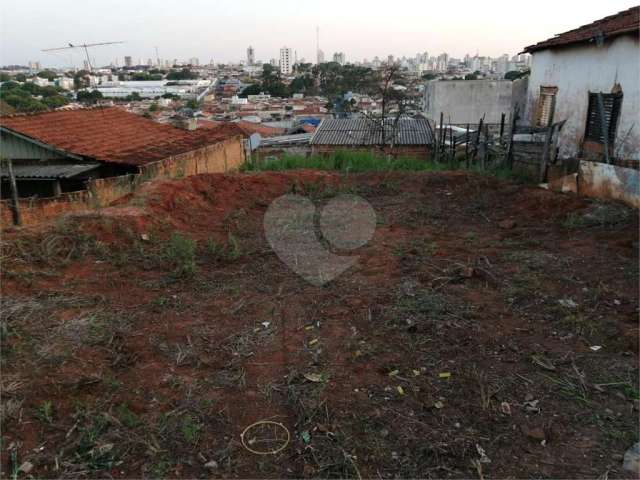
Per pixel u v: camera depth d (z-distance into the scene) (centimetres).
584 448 291
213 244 636
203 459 281
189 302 483
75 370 355
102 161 1151
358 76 5381
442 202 923
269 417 318
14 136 1173
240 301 488
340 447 291
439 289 511
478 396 339
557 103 1350
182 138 1550
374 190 1030
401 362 379
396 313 454
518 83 2128
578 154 1238
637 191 735
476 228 753
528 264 575
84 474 266
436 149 1595
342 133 1906
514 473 272
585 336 416
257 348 400
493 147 1298
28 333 398
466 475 271
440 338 412
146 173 1124
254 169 1367
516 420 315
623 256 578
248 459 283
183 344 403
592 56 1167
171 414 315
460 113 2159
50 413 309
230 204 905
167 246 626
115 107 1667
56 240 583
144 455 282
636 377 357
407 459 283
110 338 401
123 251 603
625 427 308
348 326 436
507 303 479
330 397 336
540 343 406
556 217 762
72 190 1146
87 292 490
